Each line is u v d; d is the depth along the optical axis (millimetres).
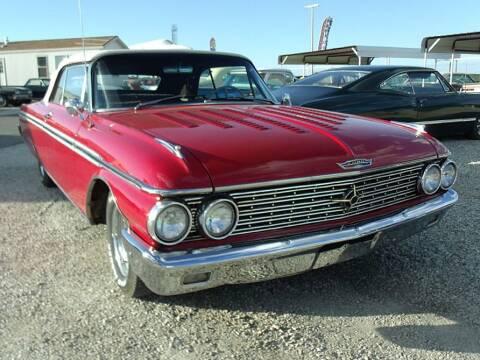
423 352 2668
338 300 3232
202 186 2445
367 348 2709
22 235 4383
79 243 4184
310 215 2781
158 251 2465
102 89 3719
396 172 3094
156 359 2607
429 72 8711
